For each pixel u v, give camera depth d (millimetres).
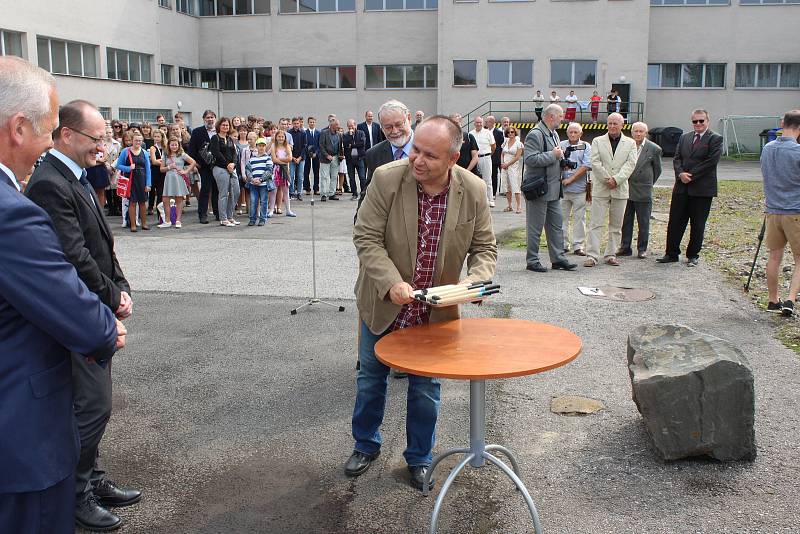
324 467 4125
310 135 19328
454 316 3707
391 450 4336
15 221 2021
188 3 37812
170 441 4473
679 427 4027
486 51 34875
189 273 9406
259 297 8102
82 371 3348
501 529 3475
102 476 3713
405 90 37094
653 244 11750
